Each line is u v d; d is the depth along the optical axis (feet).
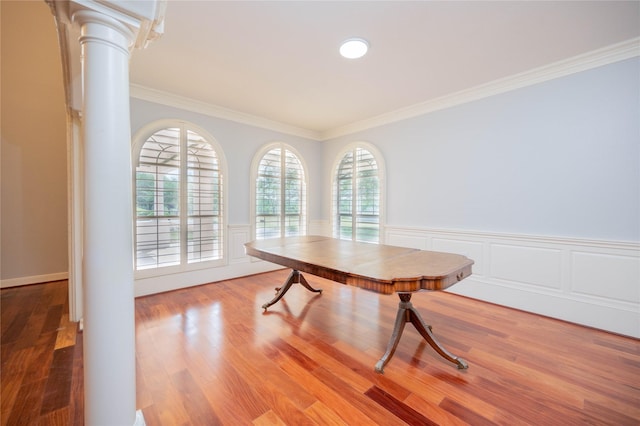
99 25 3.52
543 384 5.75
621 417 4.87
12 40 12.05
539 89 9.31
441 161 11.84
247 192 14.03
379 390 5.58
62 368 6.20
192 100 11.87
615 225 8.10
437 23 6.82
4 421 4.68
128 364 3.81
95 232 3.54
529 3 6.12
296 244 9.90
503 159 10.15
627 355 6.84
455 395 5.43
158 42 7.64
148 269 11.00
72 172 8.37
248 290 11.79
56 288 12.16
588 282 8.47
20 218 12.56
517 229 9.89
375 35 7.31
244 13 6.46
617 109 7.99
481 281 10.66
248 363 6.50
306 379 5.92
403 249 8.86
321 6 6.24
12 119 12.35
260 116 14.06
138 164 10.68
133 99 10.53
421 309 9.77
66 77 6.05
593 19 6.65
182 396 5.38
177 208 11.74
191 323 8.59
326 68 9.11
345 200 15.97
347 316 9.18
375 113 13.58
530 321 8.82
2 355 6.71
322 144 17.35
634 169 7.80
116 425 3.66
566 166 8.87
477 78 9.86
